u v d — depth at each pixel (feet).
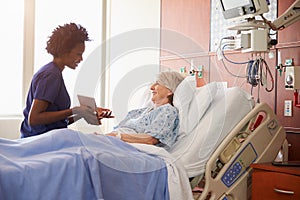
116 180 6.33
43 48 13.64
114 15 15.06
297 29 9.00
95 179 5.98
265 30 8.23
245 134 7.65
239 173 7.43
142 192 6.51
